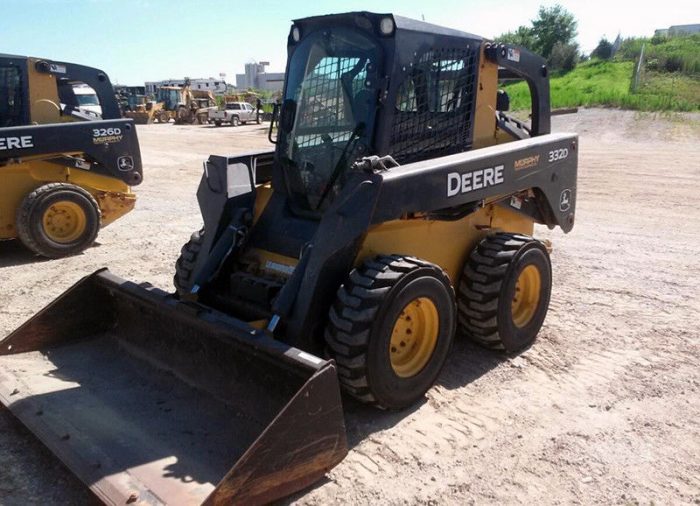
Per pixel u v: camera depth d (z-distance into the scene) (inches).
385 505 115.9
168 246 302.4
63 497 117.7
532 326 184.7
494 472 126.1
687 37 1502.2
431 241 163.5
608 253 288.5
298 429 109.3
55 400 137.3
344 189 139.3
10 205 279.9
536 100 203.6
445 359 152.8
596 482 123.5
